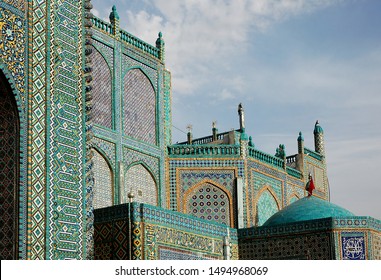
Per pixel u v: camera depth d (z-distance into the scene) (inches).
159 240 579.8
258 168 882.1
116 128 741.9
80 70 460.8
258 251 713.6
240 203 816.9
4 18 408.8
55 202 421.4
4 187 406.6
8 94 409.4
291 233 698.8
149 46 829.2
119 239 561.3
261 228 716.7
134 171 761.6
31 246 400.2
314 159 1090.7
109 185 720.3
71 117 446.6
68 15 457.4
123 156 744.3
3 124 413.4
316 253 680.4
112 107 745.0
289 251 695.7
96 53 737.0
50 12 442.0
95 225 577.6
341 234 672.4
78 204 439.2
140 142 776.9
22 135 408.2
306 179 1044.5
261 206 874.1
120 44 775.7
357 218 677.3
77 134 449.4
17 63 412.8
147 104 807.1
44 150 420.5
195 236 637.3
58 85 439.5
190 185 815.1
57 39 444.1
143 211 566.9
